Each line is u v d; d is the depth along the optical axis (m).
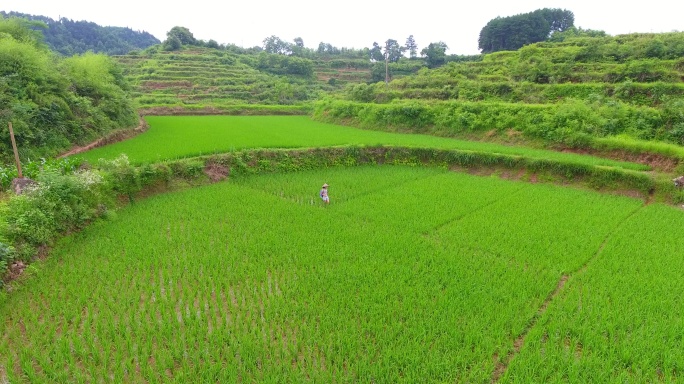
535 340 8.55
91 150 23.20
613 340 8.53
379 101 43.75
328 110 43.66
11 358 7.82
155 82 61.22
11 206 12.58
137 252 12.47
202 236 13.75
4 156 19.09
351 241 13.46
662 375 7.86
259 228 14.51
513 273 11.27
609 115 26.28
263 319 9.44
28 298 10.09
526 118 28.91
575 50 40.12
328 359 8.01
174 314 9.30
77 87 27.80
